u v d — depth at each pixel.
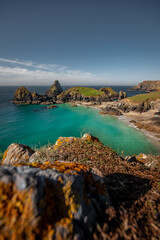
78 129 37.28
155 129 32.72
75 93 101.31
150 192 2.88
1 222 1.32
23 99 87.06
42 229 1.42
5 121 45.81
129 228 1.87
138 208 2.35
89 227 1.75
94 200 2.15
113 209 2.15
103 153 5.85
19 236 1.28
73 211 1.77
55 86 124.31
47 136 32.50
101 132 33.81
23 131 35.91
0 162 7.50
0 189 1.51
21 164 2.17
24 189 1.55
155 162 5.30
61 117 52.62
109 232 1.77
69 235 1.49
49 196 1.76
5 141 29.19
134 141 27.64
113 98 107.50
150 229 1.91
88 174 2.53
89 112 61.25
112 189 2.91
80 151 6.00
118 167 4.55
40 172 1.95
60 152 6.13
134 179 3.57
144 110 52.19
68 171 2.24
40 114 57.91
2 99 102.94
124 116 49.75
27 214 1.41
